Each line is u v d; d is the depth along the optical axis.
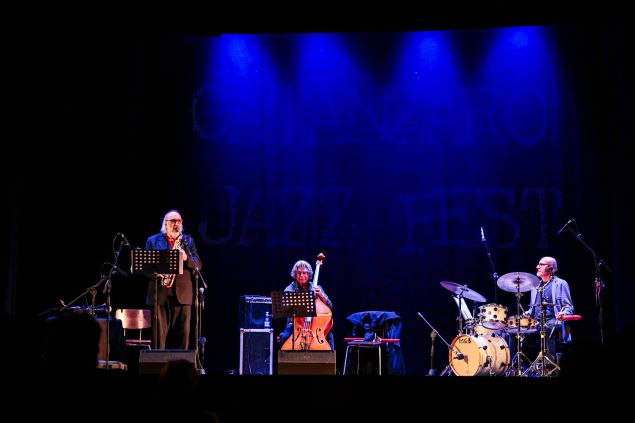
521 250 8.61
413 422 4.11
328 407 4.18
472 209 8.71
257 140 8.92
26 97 7.69
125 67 8.77
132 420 4.20
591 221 8.51
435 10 7.12
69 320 2.44
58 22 7.36
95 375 2.52
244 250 8.83
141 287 7.72
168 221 6.85
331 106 8.91
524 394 4.03
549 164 8.65
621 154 7.86
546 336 7.66
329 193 8.84
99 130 8.70
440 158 8.78
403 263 8.73
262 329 8.02
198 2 7.18
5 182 7.48
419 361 8.60
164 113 8.89
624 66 7.71
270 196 8.87
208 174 8.89
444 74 8.81
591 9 7.09
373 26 7.24
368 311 8.03
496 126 8.73
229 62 8.97
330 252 8.78
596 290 7.66
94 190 8.67
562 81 8.65
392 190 8.80
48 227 8.55
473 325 7.97
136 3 7.20
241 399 4.23
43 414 2.46
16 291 8.26
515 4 7.09
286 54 8.95
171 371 2.75
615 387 2.53
